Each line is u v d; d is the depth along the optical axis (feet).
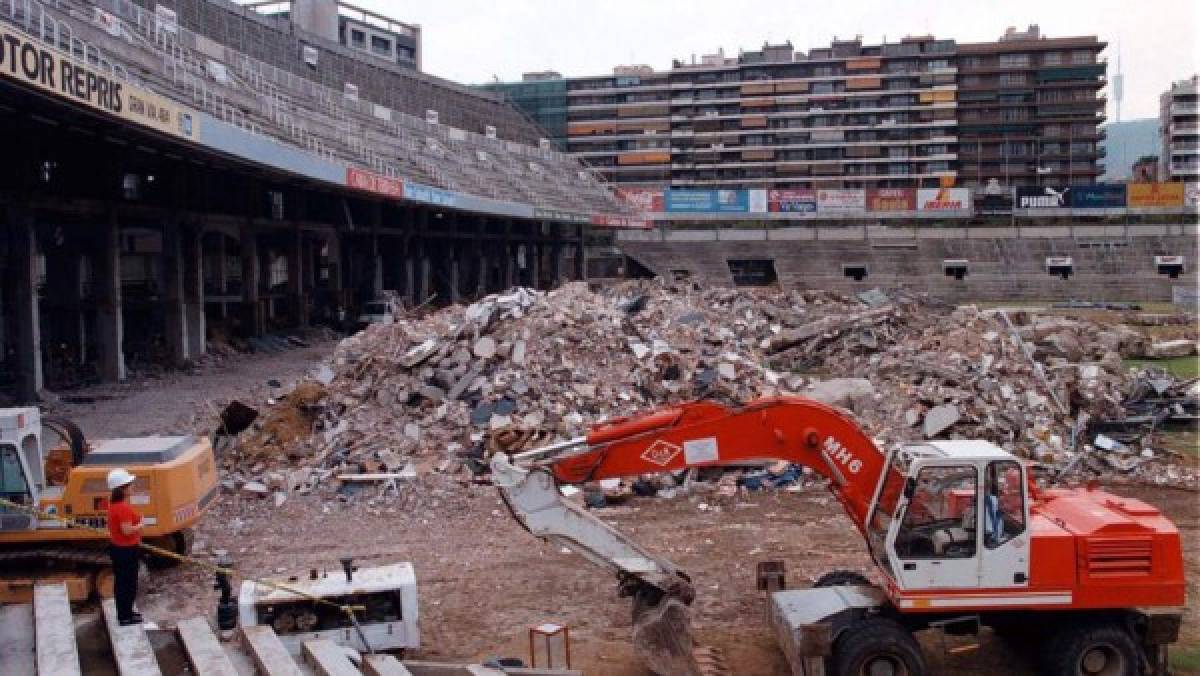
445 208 210.59
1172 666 40.52
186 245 143.33
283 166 121.70
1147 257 301.63
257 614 38.93
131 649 28.58
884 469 38.06
